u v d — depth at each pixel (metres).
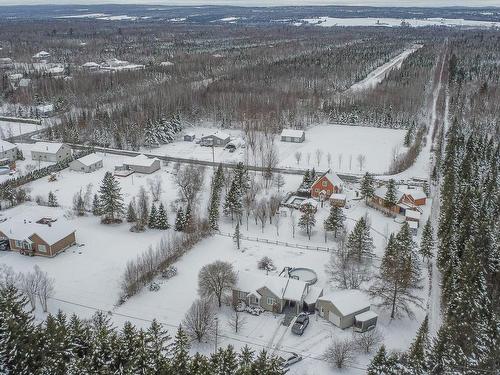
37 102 191.12
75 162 123.56
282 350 59.41
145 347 48.78
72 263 79.31
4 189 101.56
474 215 82.75
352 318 63.81
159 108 166.75
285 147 147.88
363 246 78.62
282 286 67.75
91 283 73.56
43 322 57.50
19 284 70.56
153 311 66.81
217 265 68.62
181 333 53.75
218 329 63.06
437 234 87.44
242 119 168.88
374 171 126.31
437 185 116.31
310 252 83.56
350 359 57.62
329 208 102.31
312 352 59.16
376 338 60.94
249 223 94.94
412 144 148.00
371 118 178.88
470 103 187.38
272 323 64.94
